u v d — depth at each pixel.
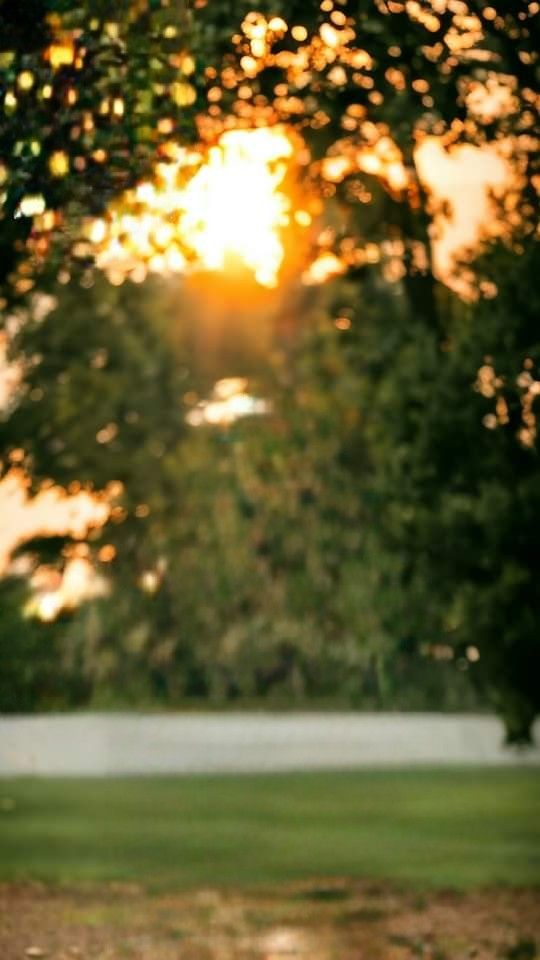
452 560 20.31
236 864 28.67
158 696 77.00
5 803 38.78
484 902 24.41
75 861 28.98
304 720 67.81
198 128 16.00
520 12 18.05
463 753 52.25
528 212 20.72
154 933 22.00
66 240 15.89
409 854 29.84
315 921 22.98
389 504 20.70
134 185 15.10
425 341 20.56
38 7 14.13
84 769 48.31
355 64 19.38
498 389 20.16
